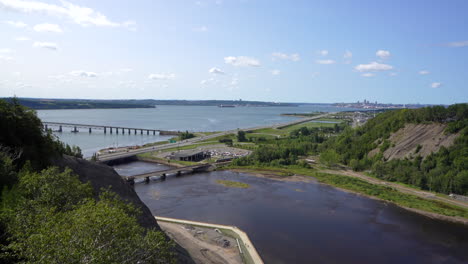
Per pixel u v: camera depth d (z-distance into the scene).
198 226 86.75
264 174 164.12
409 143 161.62
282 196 121.75
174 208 104.56
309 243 80.00
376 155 168.88
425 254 76.12
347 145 195.38
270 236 83.62
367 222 95.69
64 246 23.28
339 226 91.94
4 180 40.72
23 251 25.88
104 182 67.00
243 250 72.94
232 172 169.75
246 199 116.81
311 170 171.88
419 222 96.69
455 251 78.00
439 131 157.25
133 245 28.19
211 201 113.38
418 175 137.50
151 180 147.75
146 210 66.75
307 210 105.44
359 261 71.88
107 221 26.27
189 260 59.47
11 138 56.56
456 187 124.00
